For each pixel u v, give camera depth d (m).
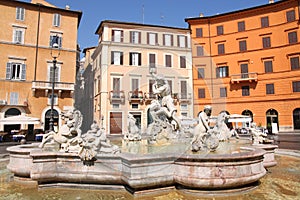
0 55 24.70
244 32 30.80
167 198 4.14
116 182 4.48
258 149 5.21
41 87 25.31
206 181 4.12
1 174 6.19
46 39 27.05
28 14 26.48
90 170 4.60
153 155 4.25
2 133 19.44
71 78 27.45
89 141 4.58
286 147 12.25
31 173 4.59
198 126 5.11
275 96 28.36
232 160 4.23
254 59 30.05
